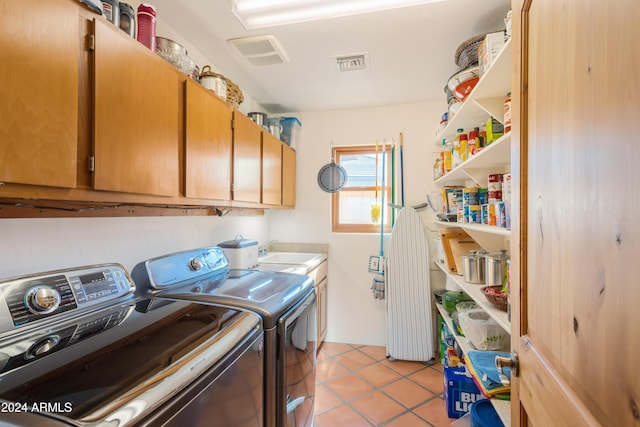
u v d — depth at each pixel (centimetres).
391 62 201
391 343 257
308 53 191
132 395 56
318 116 300
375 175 300
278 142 248
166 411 60
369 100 273
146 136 107
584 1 47
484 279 174
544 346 63
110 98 92
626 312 38
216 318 95
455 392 182
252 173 197
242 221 253
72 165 81
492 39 123
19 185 71
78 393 54
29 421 45
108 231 132
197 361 72
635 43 36
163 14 154
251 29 166
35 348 70
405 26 163
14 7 67
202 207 169
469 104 155
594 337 45
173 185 122
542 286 64
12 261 98
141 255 149
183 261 148
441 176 238
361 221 304
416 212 270
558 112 56
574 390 50
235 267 190
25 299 81
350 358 260
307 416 150
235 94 179
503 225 130
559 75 56
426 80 230
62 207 93
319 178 297
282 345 116
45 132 74
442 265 238
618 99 39
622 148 38
